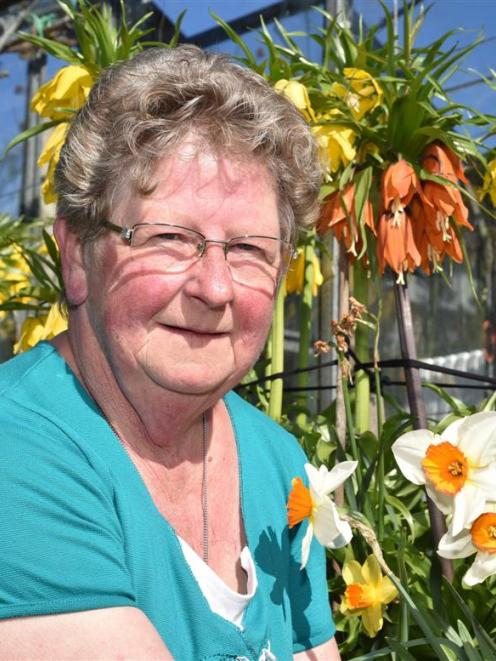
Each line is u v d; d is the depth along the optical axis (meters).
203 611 1.20
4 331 5.37
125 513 1.14
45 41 2.53
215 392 1.27
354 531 2.04
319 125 2.10
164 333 1.21
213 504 1.37
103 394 1.26
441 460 1.41
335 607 2.04
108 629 1.03
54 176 1.31
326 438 2.53
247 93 1.27
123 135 1.20
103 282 1.23
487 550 1.38
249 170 1.26
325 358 3.86
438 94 2.11
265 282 1.28
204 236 1.21
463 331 3.72
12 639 1.02
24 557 1.02
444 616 1.63
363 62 2.28
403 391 3.80
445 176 2.00
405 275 2.10
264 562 1.39
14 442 1.08
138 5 4.33
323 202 2.13
